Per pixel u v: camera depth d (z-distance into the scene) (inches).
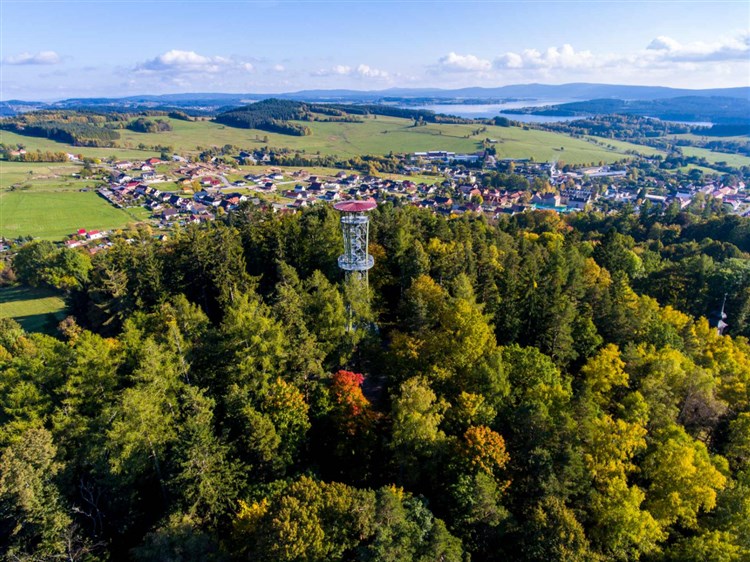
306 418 1724.9
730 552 1433.3
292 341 1926.7
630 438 1644.9
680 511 1572.3
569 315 2262.6
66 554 1357.0
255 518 1327.5
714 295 3272.6
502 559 1352.1
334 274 3031.5
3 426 1612.9
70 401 1648.6
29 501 1343.5
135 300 2797.7
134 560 1422.2
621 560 1448.1
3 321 3260.3
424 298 2527.1
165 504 1579.7
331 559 1201.4
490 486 1423.5
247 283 2810.0
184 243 2982.3
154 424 1567.4
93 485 1555.1
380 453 1774.1
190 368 1919.3
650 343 2468.0
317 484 1445.6
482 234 4106.8
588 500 1523.1
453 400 1920.5
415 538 1227.9
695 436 2052.2
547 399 1814.7
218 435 1668.3
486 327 2096.5
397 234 3166.8
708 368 2337.6
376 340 2351.1
